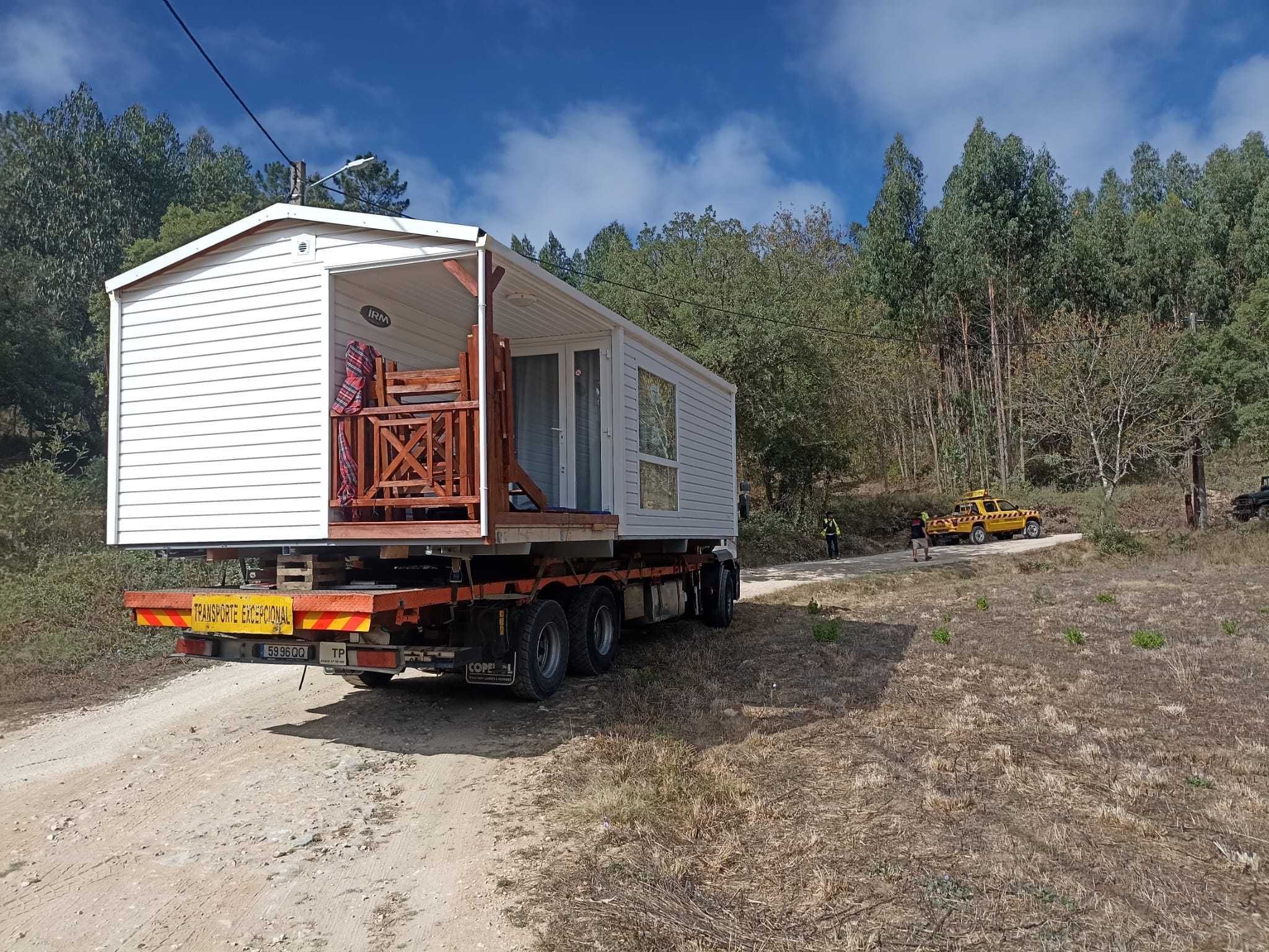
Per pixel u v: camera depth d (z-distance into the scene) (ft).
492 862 13.57
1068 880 12.09
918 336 152.25
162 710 24.86
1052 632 33.40
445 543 19.49
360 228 20.85
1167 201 179.42
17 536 45.29
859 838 13.78
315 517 20.89
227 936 11.41
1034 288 144.87
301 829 15.17
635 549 32.09
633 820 14.76
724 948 10.52
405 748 20.24
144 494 22.66
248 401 21.80
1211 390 90.27
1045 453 139.03
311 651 20.34
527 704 24.13
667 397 32.63
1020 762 17.57
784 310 79.25
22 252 144.77
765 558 82.17
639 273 82.48
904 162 164.55
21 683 28.30
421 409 20.02
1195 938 10.44
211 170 168.86
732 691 24.79
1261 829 13.87
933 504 121.90
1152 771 16.67
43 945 11.25
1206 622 34.96
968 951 10.26
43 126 160.35
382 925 11.63
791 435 87.92
